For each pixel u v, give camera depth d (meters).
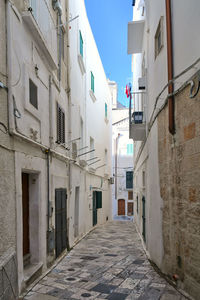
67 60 9.20
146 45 9.05
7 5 4.20
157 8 6.79
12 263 3.89
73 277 5.53
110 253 8.11
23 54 4.88
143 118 9.96
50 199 6.34
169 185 5.50
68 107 9.20
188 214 4.56
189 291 4.41
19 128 4.52
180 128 4.96
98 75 17.58
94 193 15.41
